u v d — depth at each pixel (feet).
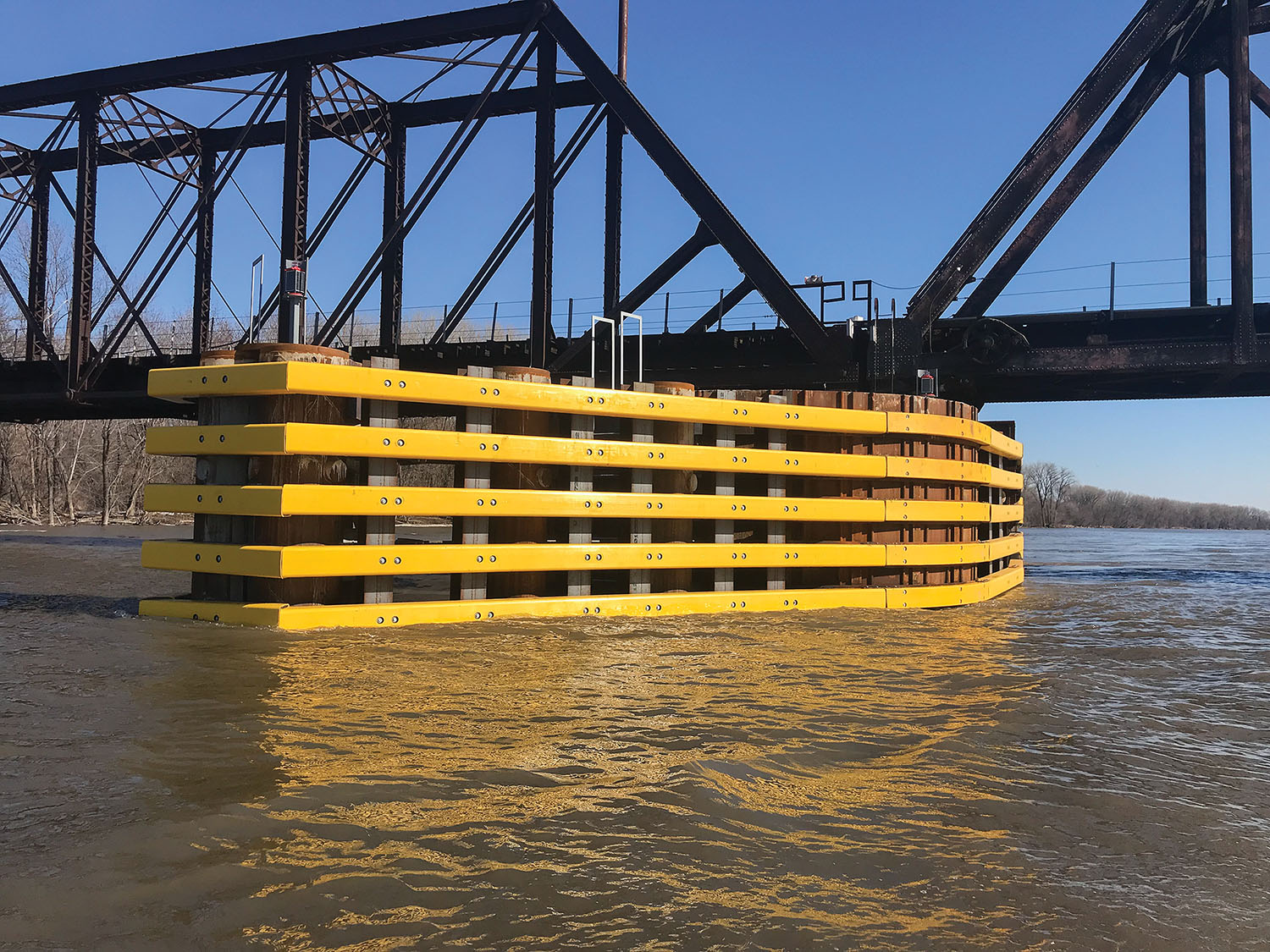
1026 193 49.03
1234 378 51.78
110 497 161.48
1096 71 48.96
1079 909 8.14
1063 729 14.57
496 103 66.64
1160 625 28.96
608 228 61.98
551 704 15.23
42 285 79.61
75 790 10.47
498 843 9.14
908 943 7.41
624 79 55.98
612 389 26.61
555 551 25.96
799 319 50.01
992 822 10.27
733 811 10.27
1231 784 11.85
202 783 10.78
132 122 69.67
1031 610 32.81
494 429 26.53
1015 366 49.67
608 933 7.38
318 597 24.48
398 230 54.19
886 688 17.37
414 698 15.46
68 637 21.45
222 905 7.68
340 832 9.33
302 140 57.62
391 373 23.77
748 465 28.71
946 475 32.78
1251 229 47.91
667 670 18.54
